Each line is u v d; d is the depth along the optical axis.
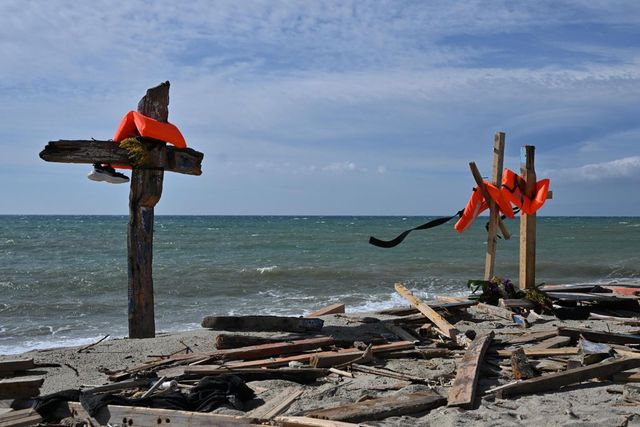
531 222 11.21
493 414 5.28
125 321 14.30
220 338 7.77
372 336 8.64
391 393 6.08
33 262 28.19
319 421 4.79
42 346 11.42
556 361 6.92
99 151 8.24
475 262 28.83
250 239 49.28
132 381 6.22
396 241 10.25
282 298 17.81
